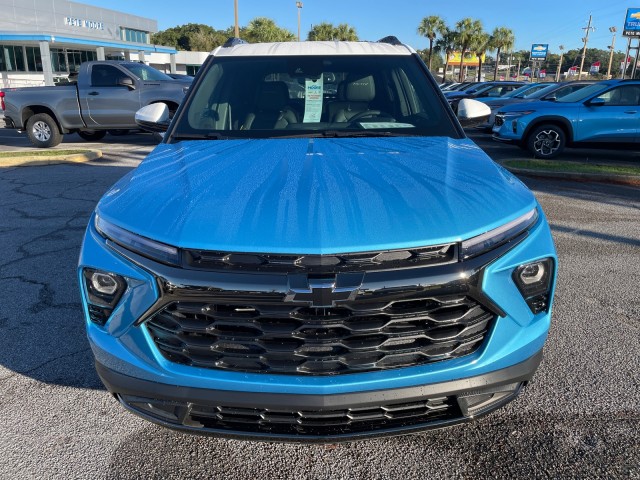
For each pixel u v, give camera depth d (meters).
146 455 2.31
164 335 1.84
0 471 2.21
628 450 2.27
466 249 1.78
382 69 3.34
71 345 3.22
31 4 33.28
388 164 2.33
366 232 1.75
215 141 2.86
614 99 9.89
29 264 4.57
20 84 30.75
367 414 1.84
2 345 3.22
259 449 2.34
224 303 1.73
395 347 1.78
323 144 2.72
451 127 3.06
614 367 2.89
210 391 1.81
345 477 2.17
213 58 3.49
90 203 6.68
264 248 1.72
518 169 8.52
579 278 4.19
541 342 1.98
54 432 2.46
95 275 1.94
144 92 11.44
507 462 2.22
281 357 1.78
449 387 1.83
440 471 2.19
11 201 6.79
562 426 2.43
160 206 1.98
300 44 3.62
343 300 1.69
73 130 11.80
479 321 1.82
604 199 6.93
